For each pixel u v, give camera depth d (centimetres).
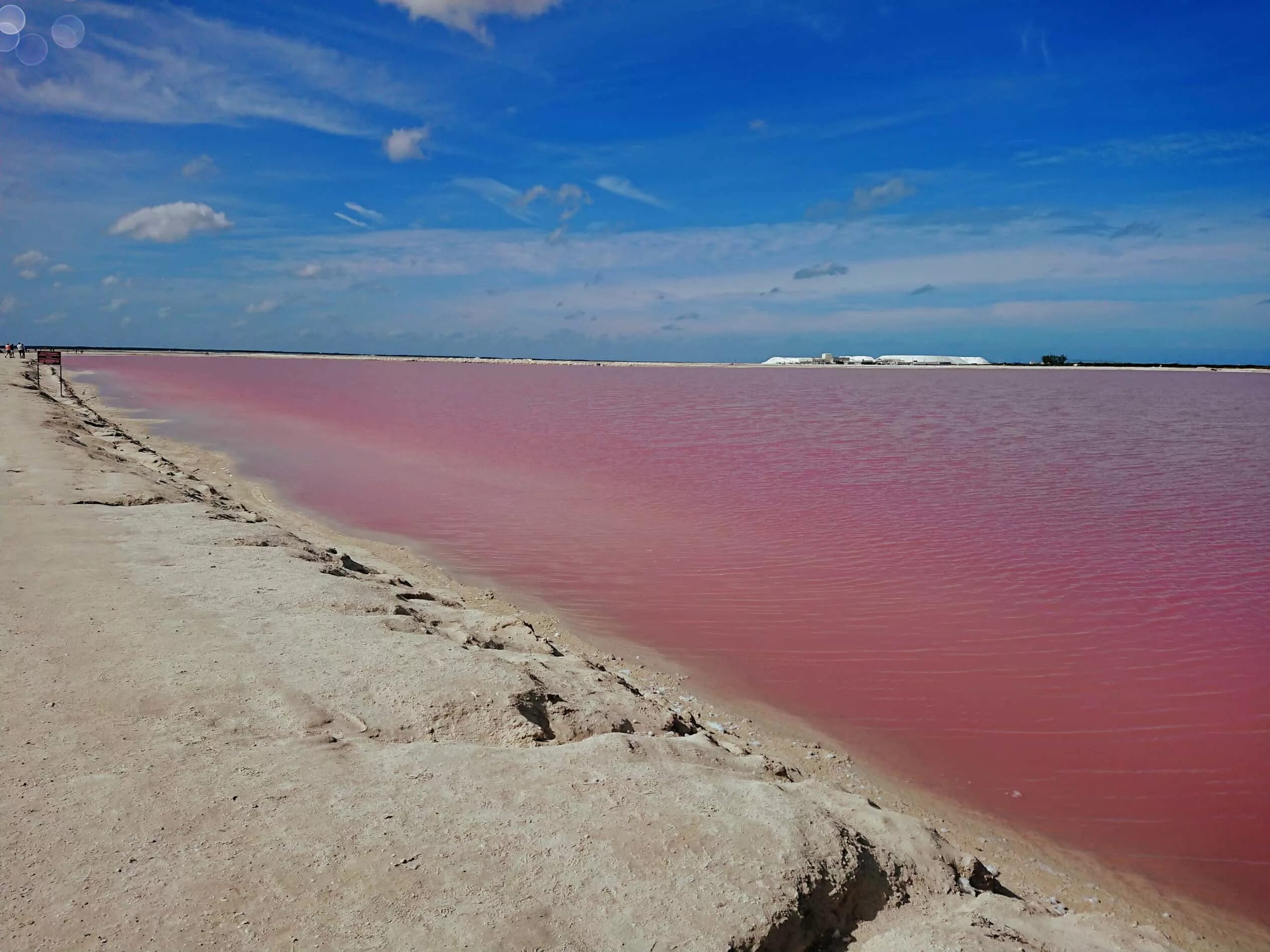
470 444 2798
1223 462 2447
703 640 998
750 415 4125
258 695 539
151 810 397
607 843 389
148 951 303
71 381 5428
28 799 403
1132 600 1148
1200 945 512
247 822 391
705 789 453
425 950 311
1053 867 584
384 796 422
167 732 482
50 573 791
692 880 368
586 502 1803
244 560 888
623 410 4453
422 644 649
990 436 3155
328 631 666
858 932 386
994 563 1318
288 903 333
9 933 309
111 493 1201
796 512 1706
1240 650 970
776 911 355
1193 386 8069
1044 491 1947
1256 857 604
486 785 439
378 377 8594
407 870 358
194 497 1337
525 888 351
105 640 621
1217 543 1445
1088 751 748
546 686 618
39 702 513
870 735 771
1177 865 594
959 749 749
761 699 841
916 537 1488
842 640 1003
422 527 1552
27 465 1388
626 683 833
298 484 1978
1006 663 934
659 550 1401
